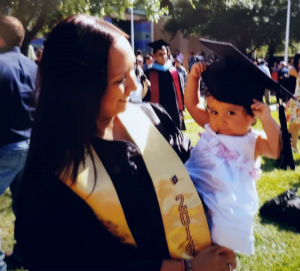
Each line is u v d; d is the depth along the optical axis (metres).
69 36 1.04
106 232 1.11
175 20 26.69
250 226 1.31
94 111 1.07
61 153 1.05
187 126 8.98
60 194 1.07
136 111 1.35
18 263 3.12
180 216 1.20
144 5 5.36
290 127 6.60
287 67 13.50
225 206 1.28
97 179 1.08
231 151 1.36
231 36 26.31
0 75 2.65
